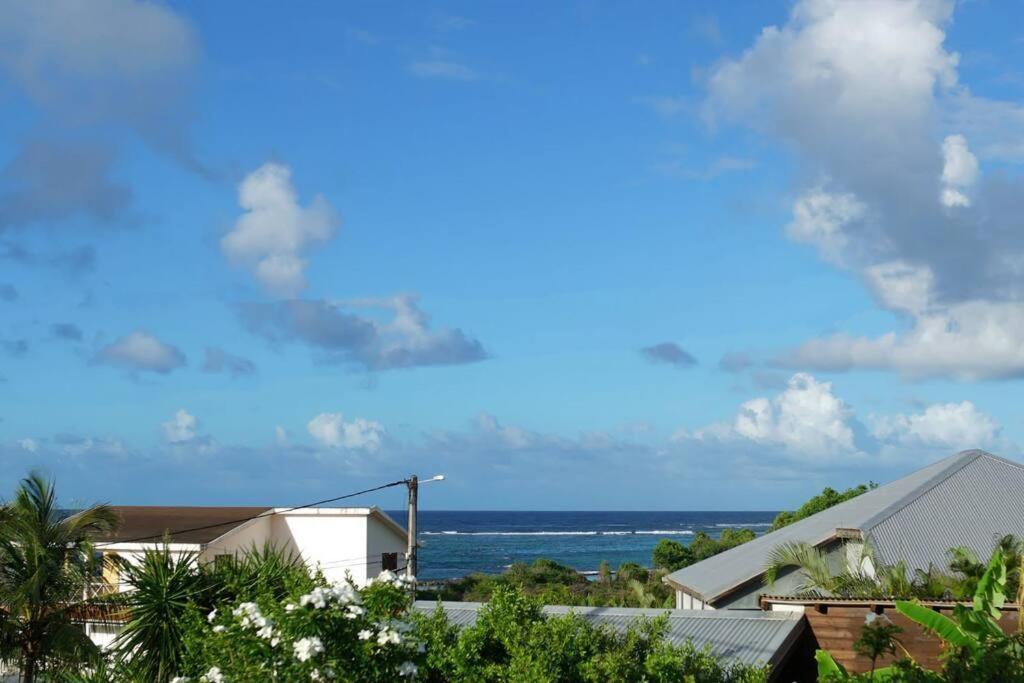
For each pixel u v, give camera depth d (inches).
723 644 617.0
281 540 1445.6
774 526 2271.2
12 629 741.3
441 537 6894.7
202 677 446.0
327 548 1438.2
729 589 1017.5
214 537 1304.1
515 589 546.0
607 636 527.2
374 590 459.8
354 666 434.6
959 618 468.8
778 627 650.2
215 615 485.4
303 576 474.0
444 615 550.3
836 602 671.8
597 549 5585.6
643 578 2652.6
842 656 664.4
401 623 461.7
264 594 452.8
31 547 748.6
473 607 729.6
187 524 1375.5
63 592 761.6
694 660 517.0
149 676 621.6
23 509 768.3
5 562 759.1
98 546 1212.5
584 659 500.7
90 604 770.2
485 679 502.3
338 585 448.5
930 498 1123.9
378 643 437.4
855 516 1171.3
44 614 761.0
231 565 658.8
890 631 494.3
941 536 1065.5
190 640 473.7
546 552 5344.5
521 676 479.2
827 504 2174.0
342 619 437.7
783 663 639.1
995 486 1150.3
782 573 1033.5
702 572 1198.3
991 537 1067.3
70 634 745.6
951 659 468.4
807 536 1172.5
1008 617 624.1
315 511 1441.9
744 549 1299.2
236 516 1419.8
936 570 959.6
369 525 1449.3
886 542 1047.6
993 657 434.0
